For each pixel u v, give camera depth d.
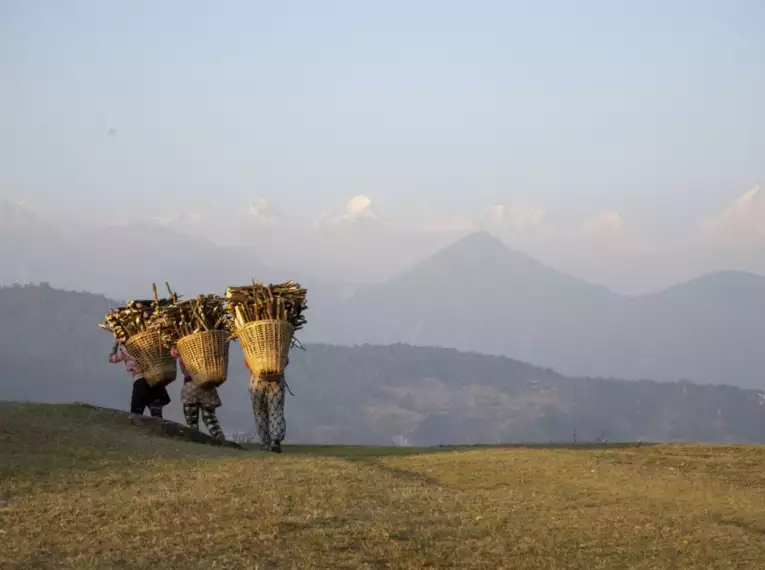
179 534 13.82
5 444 18.78
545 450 22.58
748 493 18.06
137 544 13.38
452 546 13.83
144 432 22.19
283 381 24.22
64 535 13.71
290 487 16.55
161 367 24.72
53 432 20.23
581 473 19.31
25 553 12.87
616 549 14.09
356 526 14.42
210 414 24.95
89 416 22.45
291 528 14.23
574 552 13.88
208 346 24.16
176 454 19.69
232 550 13.25
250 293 23.72
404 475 18.69
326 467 18.61
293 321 24.11
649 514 16.08
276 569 12.66
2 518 14.41
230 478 17.22
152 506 15.13
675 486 18.44
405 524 14.74
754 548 14.31
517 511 15.95
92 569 12.33
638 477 19.19
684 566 13.44
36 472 17.11
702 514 16.20
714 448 23.62
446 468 19.61
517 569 13.05
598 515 15.94
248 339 23.59
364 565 12.88
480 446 25.84
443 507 15.89
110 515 14.67
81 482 16.70
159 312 24.48
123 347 25.36
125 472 17.56
